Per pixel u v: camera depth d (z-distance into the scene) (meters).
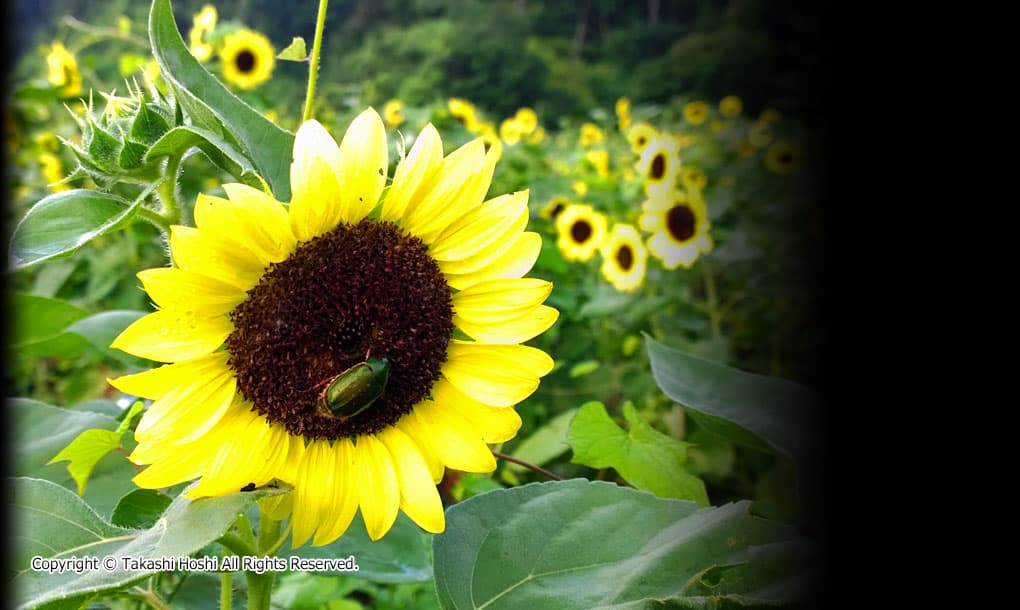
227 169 0.29
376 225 0.28
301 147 0.26
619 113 2.26
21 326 0.46
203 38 1.21
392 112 1.51
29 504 0.25
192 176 0.88
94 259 0.94
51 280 0.71
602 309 0.91
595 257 1.20
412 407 0.28
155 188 0.28
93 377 0.72
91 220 0.27
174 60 0.29
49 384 0.82
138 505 0.30
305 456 0.27
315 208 0.26
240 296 0.26
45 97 1.03
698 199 0.91
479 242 0.28
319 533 0.27
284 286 0.26
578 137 2.77
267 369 0.26
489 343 0.28
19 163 1.08
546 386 0.82
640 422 0.41
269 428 0.26
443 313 0.28
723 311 0.98
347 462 0.27
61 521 0.25
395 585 0.52
